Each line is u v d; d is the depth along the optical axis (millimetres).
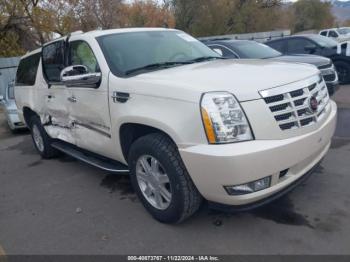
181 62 4043
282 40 10789
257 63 3707
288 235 3055
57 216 3844
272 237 3051
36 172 5387
